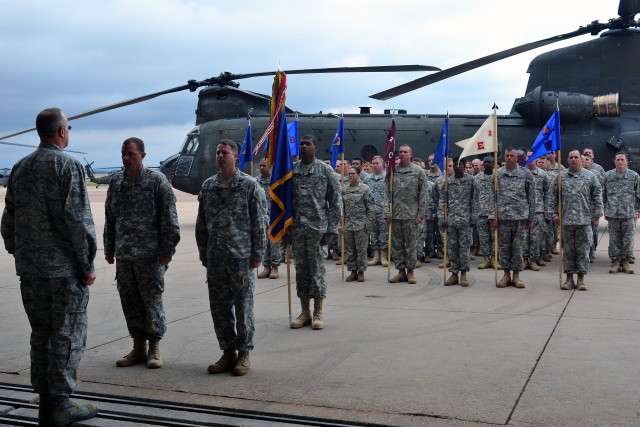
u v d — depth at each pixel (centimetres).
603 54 1809
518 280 983
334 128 1939
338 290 975
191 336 673
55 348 432
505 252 984
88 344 646
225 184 552
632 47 1789
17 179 440
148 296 560
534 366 546
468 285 1009
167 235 557
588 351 593
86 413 442
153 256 556
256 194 551
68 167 434
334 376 528
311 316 738
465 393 480
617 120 1805
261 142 892
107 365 571
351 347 621
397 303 855
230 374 541
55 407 433
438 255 1412
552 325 705
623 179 1120
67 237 441
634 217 1115
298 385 507
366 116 1961
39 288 437
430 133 1908
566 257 955
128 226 558
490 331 679
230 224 544
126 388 505
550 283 1025
